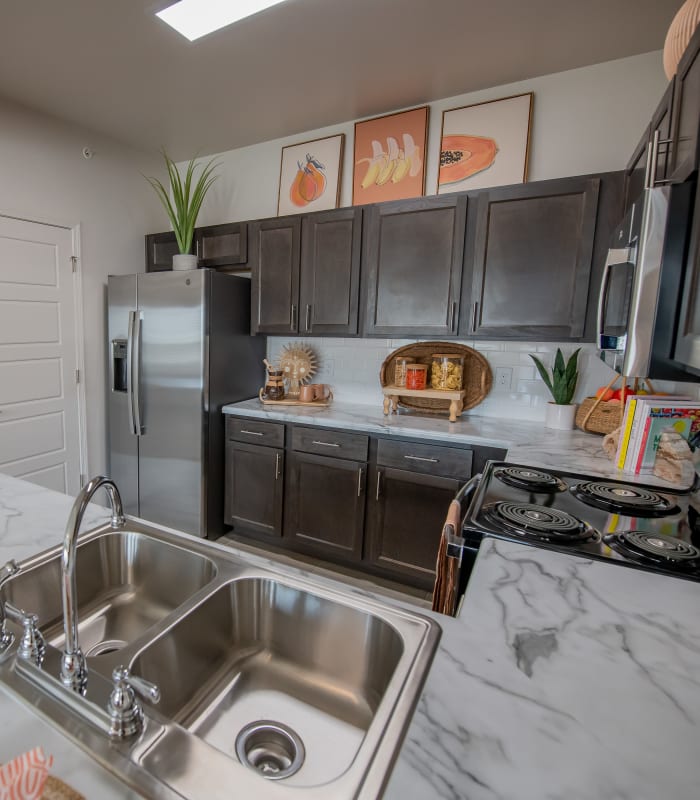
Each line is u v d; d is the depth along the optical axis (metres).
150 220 3.54
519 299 2.20
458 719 0.54
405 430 2.29
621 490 1.41
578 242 2.06
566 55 2.16
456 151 2.53
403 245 2.44
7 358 2.71
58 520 1.15
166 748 0.53
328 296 2.67
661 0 1.76
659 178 1.35
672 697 0.59
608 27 1.94
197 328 2.68
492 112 2.44
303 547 2.67
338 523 2.52
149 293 2.83
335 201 2.91
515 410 2.58
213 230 3.07
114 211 3.25
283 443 2.64
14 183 2.67
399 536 2.37
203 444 2.73
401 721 0.54
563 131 2.32
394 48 2.11
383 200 2.74
